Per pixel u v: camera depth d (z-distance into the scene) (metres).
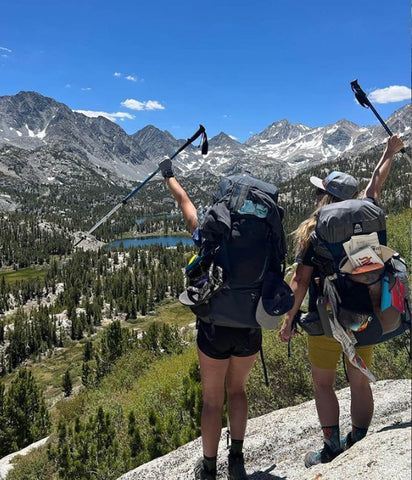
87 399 19.22
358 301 2.76
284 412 4.62
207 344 2.95
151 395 10.68
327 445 3.26
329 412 3.29
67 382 52.53
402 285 2.77
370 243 2.72
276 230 2.80
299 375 6.64
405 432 2.39
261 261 2.77
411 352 2.75
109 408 12.67
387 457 2.17
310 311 3.24
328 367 3.31
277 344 7.36
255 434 4.21
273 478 3.33
